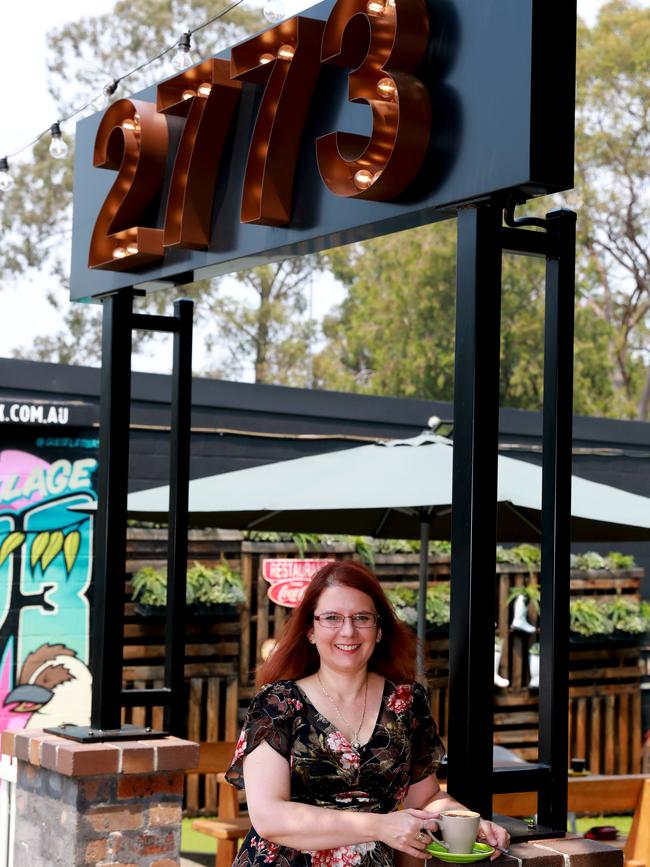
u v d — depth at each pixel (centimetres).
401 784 328
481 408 320
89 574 888
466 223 330
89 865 447
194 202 437
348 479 591
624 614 1014
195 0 3259
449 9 339
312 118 394
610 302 3241
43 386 858
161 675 881
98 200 510
